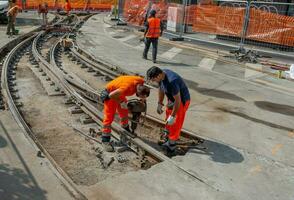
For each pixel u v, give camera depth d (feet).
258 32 49.14
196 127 22.81
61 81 30.40
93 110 24.00
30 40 53.78
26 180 15.61
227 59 45.32
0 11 74.23
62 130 22.30
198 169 17.35
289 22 46.96
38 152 17.80
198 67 40.75
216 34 56.95
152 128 22.47
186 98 18.39
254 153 19.43
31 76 34.09
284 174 17.40
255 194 15.56
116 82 18.84
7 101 25.20
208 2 59.36
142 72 36.68
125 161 18.38
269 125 23.93
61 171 16.34
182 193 15.26
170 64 41.65
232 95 30.37
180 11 64.69
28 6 127.13
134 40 59.67
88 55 44.80
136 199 14.70
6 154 17.84
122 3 87.66
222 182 16.33
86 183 16.38
